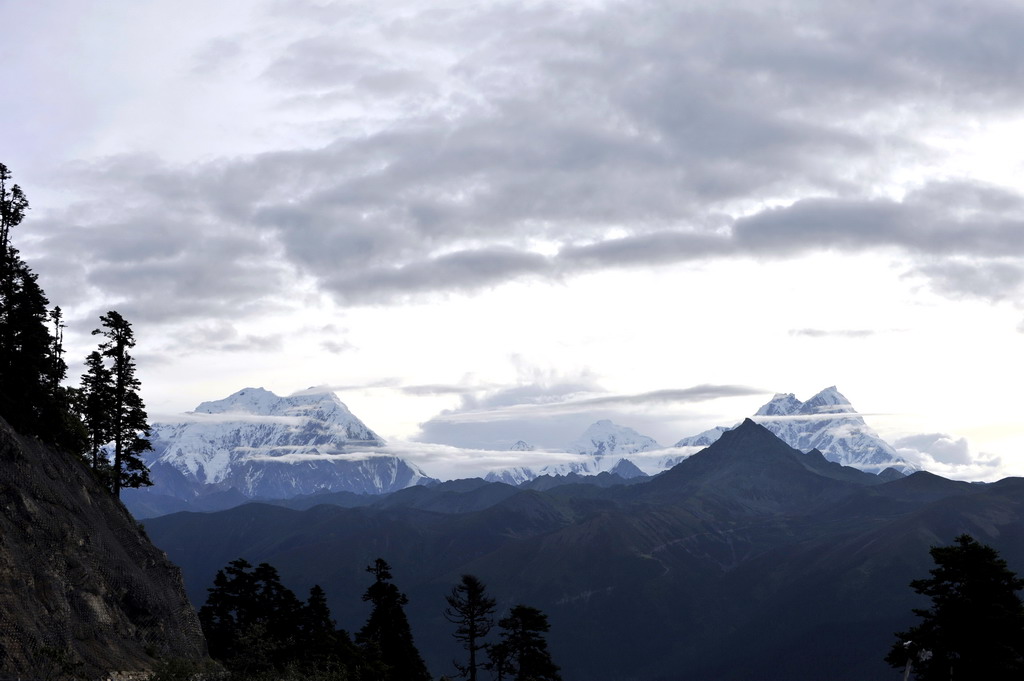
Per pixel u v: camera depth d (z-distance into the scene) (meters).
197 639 111.38
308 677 100.19
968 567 86.38
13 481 92.62
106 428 117.50
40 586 85.44
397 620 133.88
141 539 113.81
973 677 85.75
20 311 105.94
